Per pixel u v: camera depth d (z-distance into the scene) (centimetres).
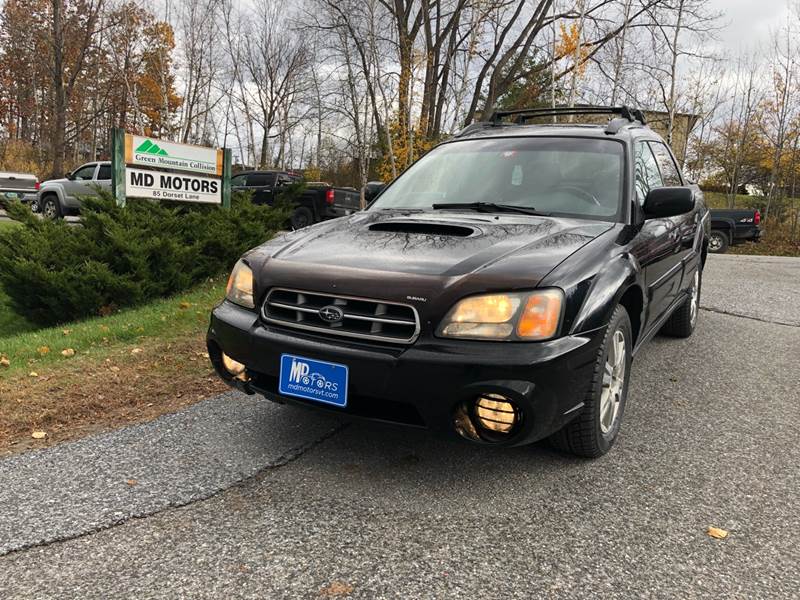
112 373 468
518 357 246
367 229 328
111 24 3397
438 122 2328
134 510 262
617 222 346
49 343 579
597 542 241
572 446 304
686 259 491
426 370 250
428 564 225
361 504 267
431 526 250
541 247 285
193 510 262
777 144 2616
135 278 776
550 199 368
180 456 315
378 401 272
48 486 285
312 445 328
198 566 224
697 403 405
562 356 251
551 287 256
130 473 297
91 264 743
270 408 384
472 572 221
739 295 832
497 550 235
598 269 285
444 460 311
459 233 311
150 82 3678
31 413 388
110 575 219
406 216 354
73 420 379
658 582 217
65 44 3666
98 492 278
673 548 238
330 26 2220
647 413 385
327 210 1770
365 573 220
